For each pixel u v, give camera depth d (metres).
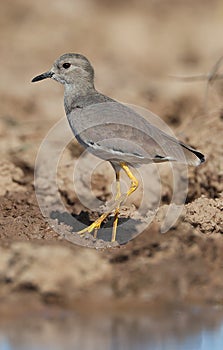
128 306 11.31
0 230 13.07
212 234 12.88
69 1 29.44
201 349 9.99
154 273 11.60
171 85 20.94
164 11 30.39
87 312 11.17
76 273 11.40
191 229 12.71
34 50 26.36
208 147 15.63
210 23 29.45
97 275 11.45
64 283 11.35
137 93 20.86
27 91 22.02
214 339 10.31
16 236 12.80
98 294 11.37
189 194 15.33
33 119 19.92
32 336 10.30
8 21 28.02
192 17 30.00
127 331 10.55
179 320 10.98
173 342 10.21
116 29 28.25
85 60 14.30
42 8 28.67
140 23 29.08
